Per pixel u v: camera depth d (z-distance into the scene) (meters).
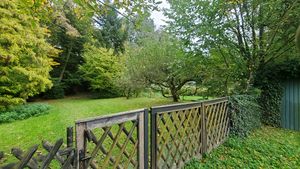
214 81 6.60
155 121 2.63
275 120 6.80
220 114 4.45
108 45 17.12
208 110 3.91
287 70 6.42
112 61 15.62
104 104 11.95
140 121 2.45
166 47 10.16
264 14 5.79
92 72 15.54
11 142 4.62
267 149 4.25
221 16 5.87
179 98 12.15
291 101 6.61
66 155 1.68
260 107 6.48
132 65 10.97
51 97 15.39
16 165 1.33
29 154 1.40
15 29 6.63
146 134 2.53
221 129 4.50
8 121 6.98
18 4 2.51
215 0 5.70
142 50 10.76
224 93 6.32
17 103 8.09
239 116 4.98
